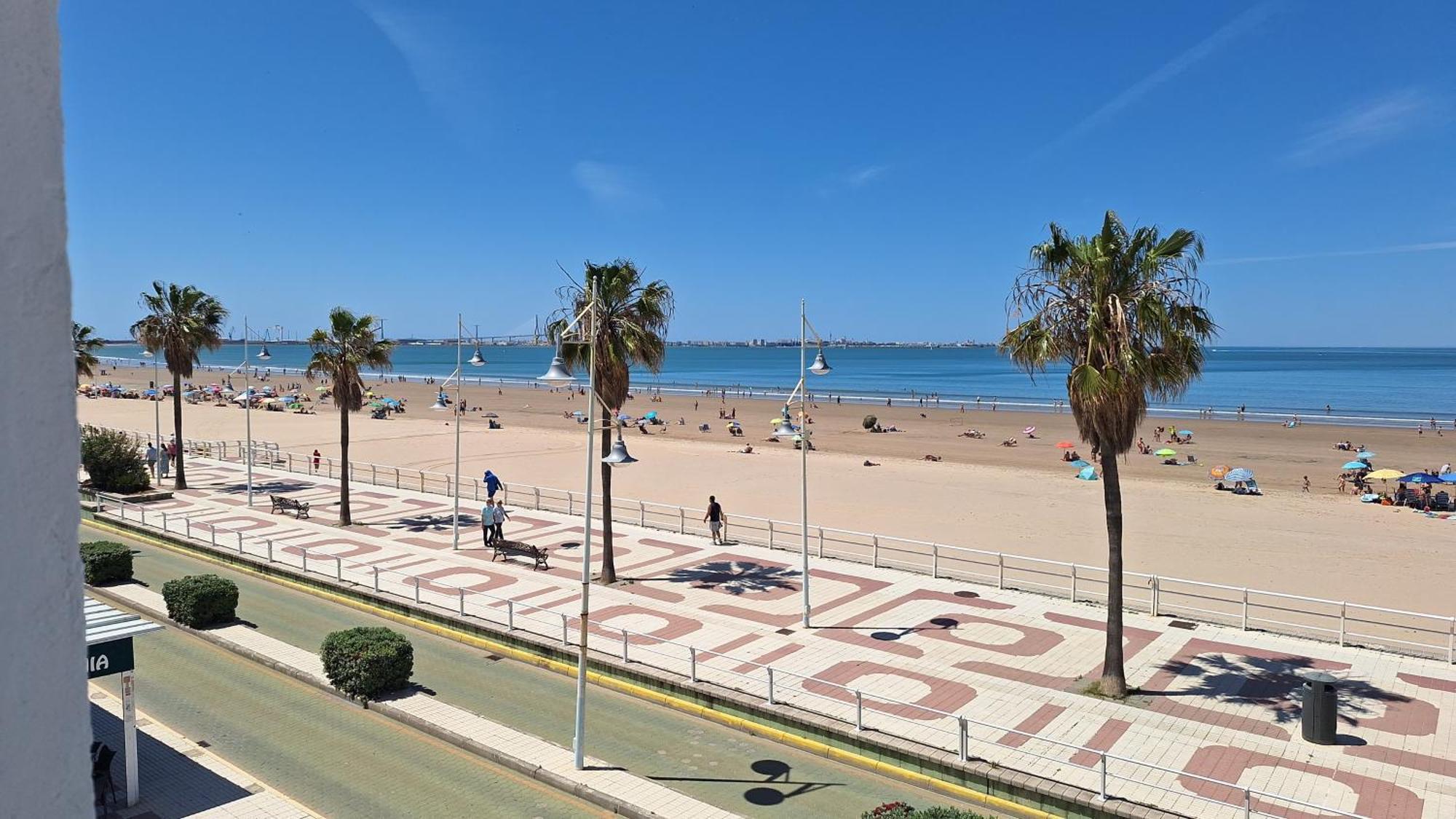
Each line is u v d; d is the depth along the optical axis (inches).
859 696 635.5
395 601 956.0
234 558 1162.0
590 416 610.9
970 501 1649.9
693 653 724.0
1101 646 826.8
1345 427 3230.8
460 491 1711.4
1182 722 661.9
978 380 6904.5
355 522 1393.9
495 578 1064.8
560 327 1020.5
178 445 1660.9
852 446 2591.0
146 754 612.4
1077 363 708.0
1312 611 979.3
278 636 877.8
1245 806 525.3
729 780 593.3
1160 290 697.0
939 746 614.9
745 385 6200.8
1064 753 607.2
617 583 1043.3
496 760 616.7
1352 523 1460.4
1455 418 3558.1
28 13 56.0
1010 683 737.6
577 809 555.8
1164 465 2230.6
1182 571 1141.7
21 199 55.4
